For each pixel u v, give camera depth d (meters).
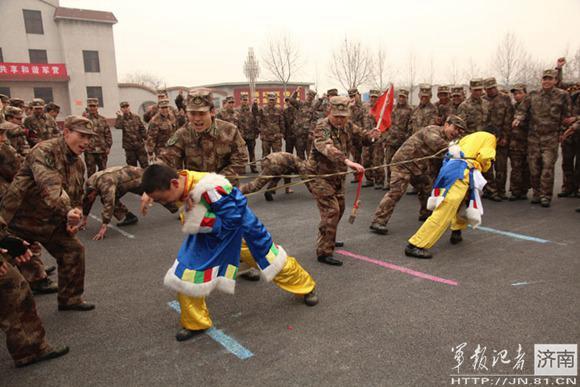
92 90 40.28
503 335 3.31
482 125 7.98
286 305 3.94
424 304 3.86
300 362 3.05
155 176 2.99
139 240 6.21
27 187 3.51
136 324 3.71
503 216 6.83
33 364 3.14
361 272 4.66
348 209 7.59
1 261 2.79
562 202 7.71
